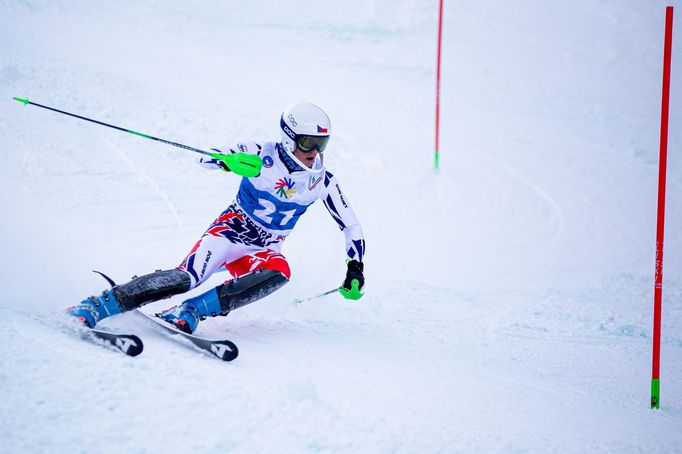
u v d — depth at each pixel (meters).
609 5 78.25
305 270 21.33
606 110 53.81
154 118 34.44
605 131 49.75
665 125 14.52
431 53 60.66
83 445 8.61
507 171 39.59
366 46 59.97
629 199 38.44
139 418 9.43
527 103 53.38
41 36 44.25
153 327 14.01
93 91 35.69
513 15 73.44
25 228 21.31
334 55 56.44
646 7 78.19
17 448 8.30
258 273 14.98
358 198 31.97
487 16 72.25
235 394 10.65
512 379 15.38
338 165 35.38
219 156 15.02
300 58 54.12
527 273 26.48
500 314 21.14
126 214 24.70
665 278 27.67
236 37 56.56
